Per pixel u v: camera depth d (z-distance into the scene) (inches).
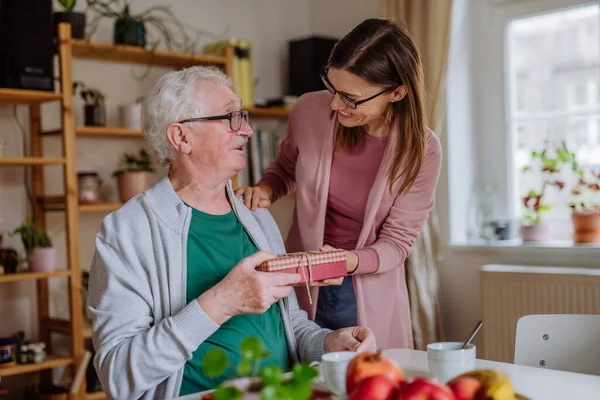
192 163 61.9
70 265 108.7
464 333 131.7
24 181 119.0
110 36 129.0
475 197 133.9
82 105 125.8
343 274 60.0
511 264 125.9
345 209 77.7
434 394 35.0
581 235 119.6
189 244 60.6
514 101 133.3
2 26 104.7
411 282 125.4
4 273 106.6
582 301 111.0
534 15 128.9
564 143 123.3
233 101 62.6
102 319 56.3
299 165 78.3
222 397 34.9
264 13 151.3
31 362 105.9
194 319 53.7
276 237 69.7
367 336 58.4
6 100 110.7
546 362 63.4
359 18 148.1
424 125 72.2
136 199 61.6
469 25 136.3
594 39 123.3
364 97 68.3
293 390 33.4
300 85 146.2
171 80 61.9
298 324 66.1
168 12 136.1
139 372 53.1
